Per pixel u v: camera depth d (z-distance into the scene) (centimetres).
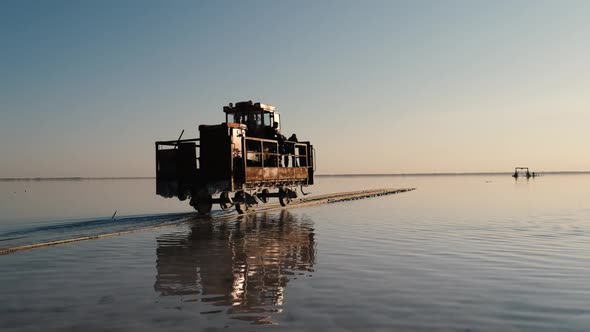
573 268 859
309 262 930
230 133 1802
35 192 6444
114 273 834
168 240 1261
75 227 1560
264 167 1980
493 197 3575
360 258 972
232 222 1736
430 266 882
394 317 566
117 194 5300
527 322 547
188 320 558
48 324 547
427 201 3100
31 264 921
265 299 651
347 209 2400
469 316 570
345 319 558
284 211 2256
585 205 2612
